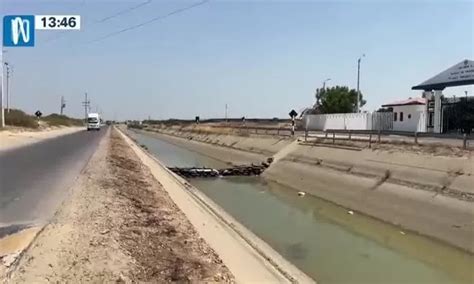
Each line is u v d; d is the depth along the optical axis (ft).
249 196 87.30
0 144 113.09
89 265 24.18
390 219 64.69
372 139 105.91
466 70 120.67
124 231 32.32
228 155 182.60
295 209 74.02
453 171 64.69
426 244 52.65
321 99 277.03
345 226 61.72
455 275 41.22
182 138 309.83
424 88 136.98
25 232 28.73
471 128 127.03
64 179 53.83
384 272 41.57
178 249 30.96
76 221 32.83
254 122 361.30
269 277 29.76
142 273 24.73
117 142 161.68
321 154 111.65
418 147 81.82
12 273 21.68
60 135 196.03
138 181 64.03
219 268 28.76
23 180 52.19
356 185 82.48
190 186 81.35
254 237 43.70
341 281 38.50
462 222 54.03
